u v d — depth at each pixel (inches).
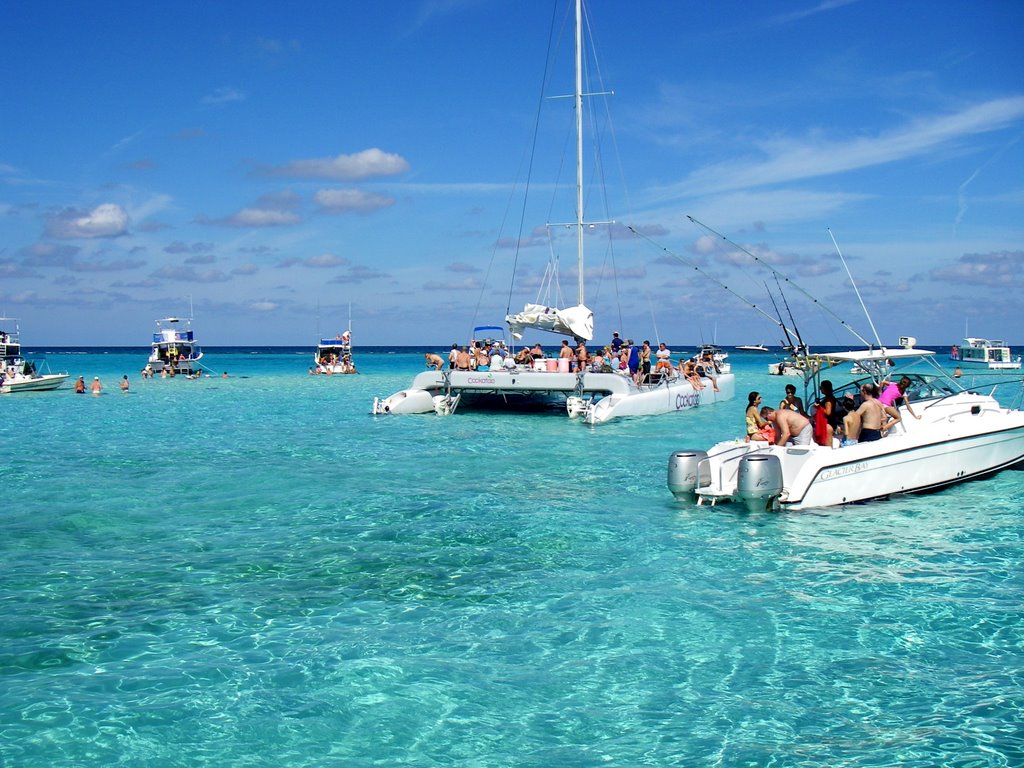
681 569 342.6
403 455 660.1
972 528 400.5
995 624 277.4
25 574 340.5
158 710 222.4
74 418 994.7
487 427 851.4
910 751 200.1
